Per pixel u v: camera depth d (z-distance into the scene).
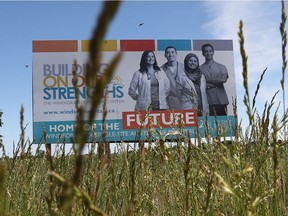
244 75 1.47
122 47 17.16
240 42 1.43
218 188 1.97
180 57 17.61
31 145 2.47
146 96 17.09
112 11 0.35
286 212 2.38
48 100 16.48
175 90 17.31
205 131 2.55
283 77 1.85
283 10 1.82
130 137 16.61
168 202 2.55
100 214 0.76
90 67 0.40
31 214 2.45
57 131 16.33
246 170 1.62
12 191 2.44
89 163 1.90
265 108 1.97
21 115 1.66
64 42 16.70
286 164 2.64
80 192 0.74
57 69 16.61
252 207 1.48
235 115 2.21
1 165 0.57
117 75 16.94
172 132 2.46
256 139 2.02
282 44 1.83
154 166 2.95
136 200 2.35
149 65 17.31
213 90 17.61
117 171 2.61
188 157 1.95
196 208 2.18
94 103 0.43
